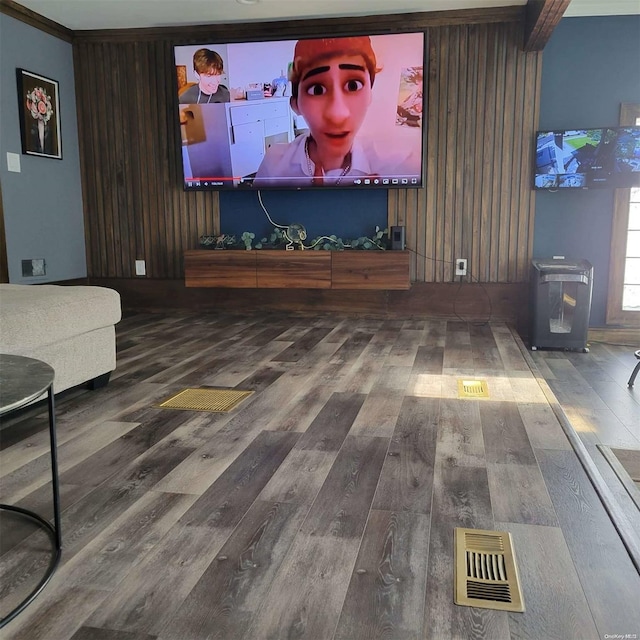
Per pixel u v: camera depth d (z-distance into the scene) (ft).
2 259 14.75
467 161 16.02
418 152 15.78
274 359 11.81
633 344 15.55
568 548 5.02
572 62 15.25
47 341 8.25
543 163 15.42
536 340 14.71
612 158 15.02
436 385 9.92
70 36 17.06
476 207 16.14
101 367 9.67
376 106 15.67
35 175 15.88
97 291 9.54
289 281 16.25
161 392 9.59
